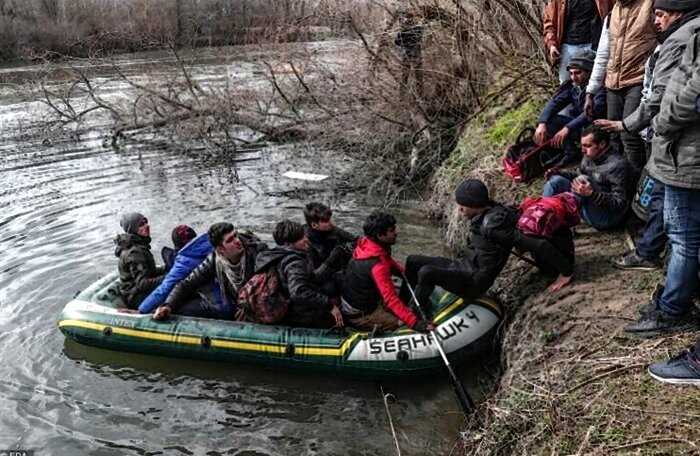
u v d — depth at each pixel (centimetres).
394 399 414
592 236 470
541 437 294
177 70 1241
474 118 816
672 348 315
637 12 418
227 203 815
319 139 997
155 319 473
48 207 812
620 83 433
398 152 888
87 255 655
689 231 301
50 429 398
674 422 269
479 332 429
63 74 1581
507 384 363
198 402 424
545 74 748
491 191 627
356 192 848
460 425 383
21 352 486
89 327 485
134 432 394
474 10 815
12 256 657
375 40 867
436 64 841
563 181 473
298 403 418
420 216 746
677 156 289
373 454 365
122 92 1340
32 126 1264
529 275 461
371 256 429
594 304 384
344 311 452
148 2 1280
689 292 315
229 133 1163
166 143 1163
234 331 454
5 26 1803
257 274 448
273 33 974
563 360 344
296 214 766
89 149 1144
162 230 720
